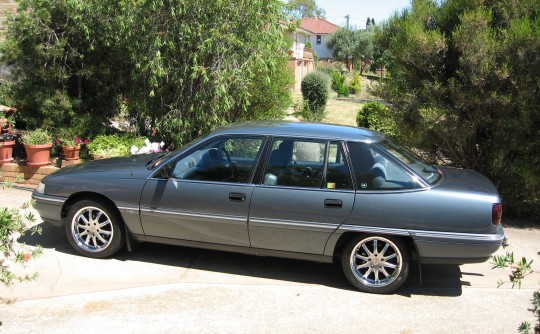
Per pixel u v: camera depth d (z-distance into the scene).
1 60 8.72
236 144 5.19
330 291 4.95
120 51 8.59
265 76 8.61
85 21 8.27
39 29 8.31
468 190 4.77
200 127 8.28
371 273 4.95
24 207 3.57
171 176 5.20
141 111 8.74
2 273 3.49
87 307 4.42
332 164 4.93
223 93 7.89
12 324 4.09
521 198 7.40
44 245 5.80
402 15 8.20
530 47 6.34
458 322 4.40
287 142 5.07
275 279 5.21
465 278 5.41
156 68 7.77
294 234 4.93
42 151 8.01
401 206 4.71
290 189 4.91
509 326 4.35
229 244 5.16
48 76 8.55
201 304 4.56
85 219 5.46
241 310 4.48
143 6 7.55
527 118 6.55
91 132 8.98
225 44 7.80
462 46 6.73
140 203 5.21
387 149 5.02
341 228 4.81
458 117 7.06
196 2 7.54
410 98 7.52
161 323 4.20
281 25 8.48
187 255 5.75
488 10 7.06
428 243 4.68
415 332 4.20
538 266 5.74
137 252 5.77
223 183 5.05
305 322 4.30
